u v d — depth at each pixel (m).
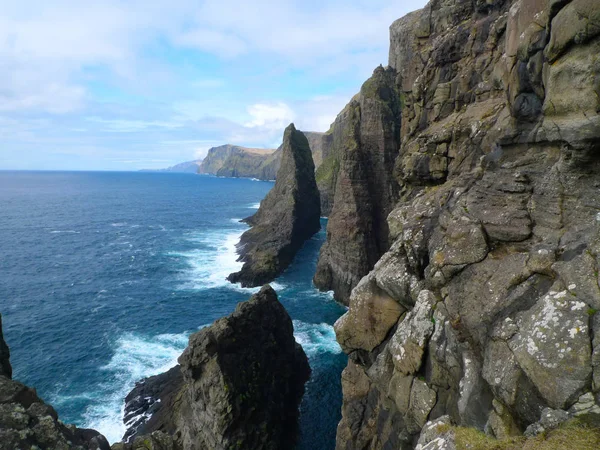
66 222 127.06
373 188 59.88
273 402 30.77
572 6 10.49
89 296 60.19
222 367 27.30
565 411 9.01
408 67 32.88
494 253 13.70
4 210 153.00
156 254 85.38
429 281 15.59
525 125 13.63
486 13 23.97
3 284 64.75
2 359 12.53
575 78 10.74
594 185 11.20
